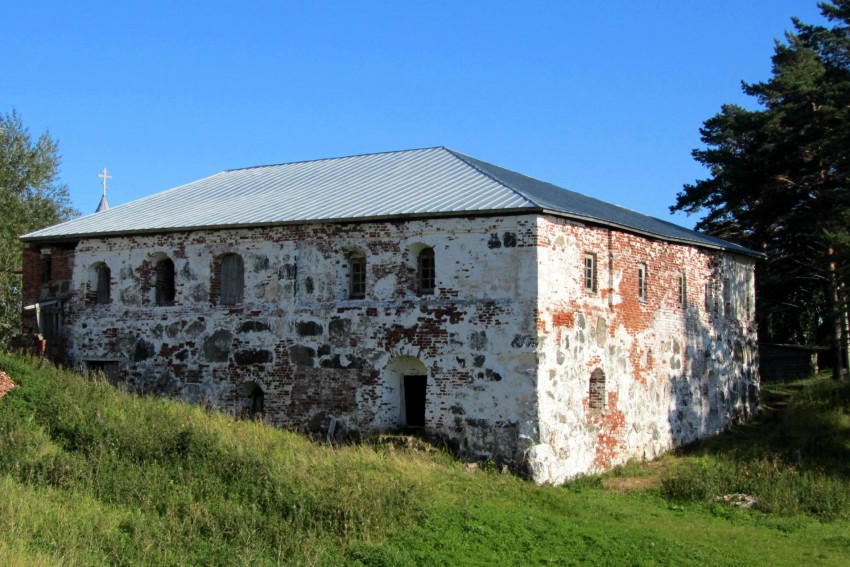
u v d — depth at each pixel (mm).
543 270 23203
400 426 24859
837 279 37812
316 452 20938
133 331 28516
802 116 37438
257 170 34969
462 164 28719
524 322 23000
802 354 43625
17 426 19594
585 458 24406
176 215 29656
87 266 29625
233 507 16703
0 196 45438
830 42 36719
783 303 44188
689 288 30859
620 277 26609
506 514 18312
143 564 14047
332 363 25344
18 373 22953
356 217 25047
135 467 18297
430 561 15375
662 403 28547
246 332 26703
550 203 24469
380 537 16188
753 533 18562
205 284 27547
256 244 26875
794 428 30734
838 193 35406
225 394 26844
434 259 24422
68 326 29594
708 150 45000
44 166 47375
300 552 15188
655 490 22375
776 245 43250
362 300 25250
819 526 19391
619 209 33312
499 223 23531
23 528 14711
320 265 25875
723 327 33094
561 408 23484
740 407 33844
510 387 22969
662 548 16875
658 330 28594
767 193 41281
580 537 17234
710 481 22062
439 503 18422
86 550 14180
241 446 19469
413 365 24812
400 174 29328
